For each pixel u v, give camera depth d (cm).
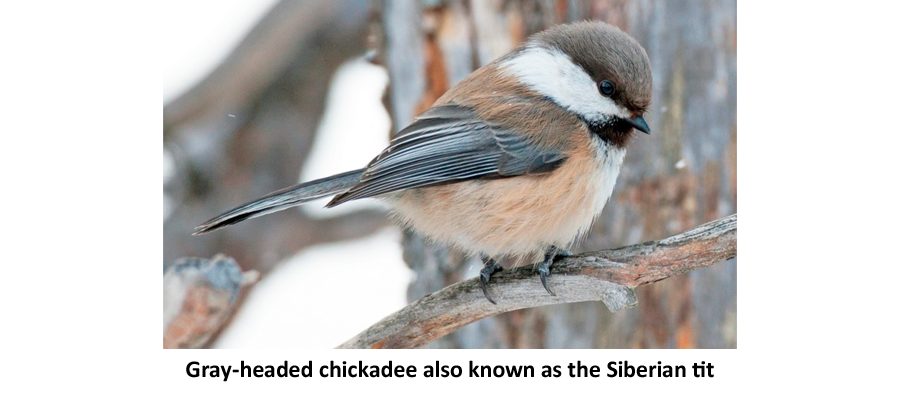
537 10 254
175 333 249
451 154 251
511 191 251
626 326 254
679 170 254
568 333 254
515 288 250
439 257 255
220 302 249
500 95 252
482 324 255
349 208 262
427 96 255
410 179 251
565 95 252
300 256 262
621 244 254
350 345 251
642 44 255
